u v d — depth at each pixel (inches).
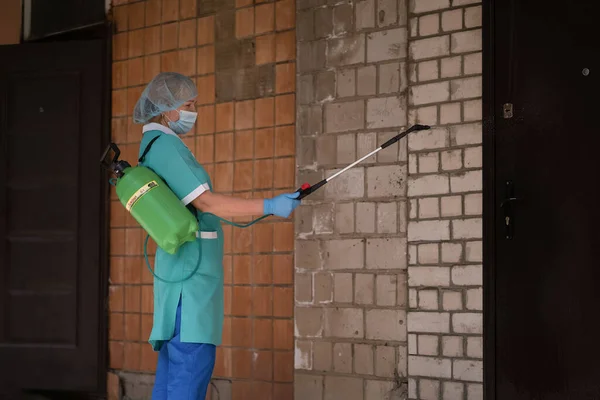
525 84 138.7
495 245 140.9
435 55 148.5
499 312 139.9
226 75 176.6
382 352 151.8
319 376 158.6
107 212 191.3
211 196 111.3
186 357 111.0
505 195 139.9
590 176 131.1
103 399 188.1
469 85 144.6
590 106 131.5
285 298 164.9
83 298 190.9
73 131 194.5
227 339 171.8
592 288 130.3
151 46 188.2
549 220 135.3
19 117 198.1
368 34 157.2
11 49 199.5
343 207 157.9
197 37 181.6
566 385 132.3
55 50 196.9
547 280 135.0
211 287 114.0
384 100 154.3
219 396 171.8
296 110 165.9
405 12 153.1
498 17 142.3
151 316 182.9
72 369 190.4
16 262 195.9
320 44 163.3
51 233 193.9
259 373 167.2
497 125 141.4
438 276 145.8
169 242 106.6
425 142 148.6
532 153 137.5
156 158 113.0
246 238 170.9
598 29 131.0
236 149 173.8
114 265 189.8
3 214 196.9
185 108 120.7
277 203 111.9
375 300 153.1
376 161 154.5
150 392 181.9
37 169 196.1
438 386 144.6
